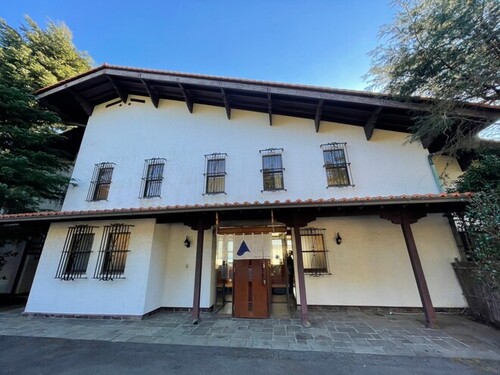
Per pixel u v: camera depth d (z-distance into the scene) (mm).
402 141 6867
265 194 6996
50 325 5031
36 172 7547
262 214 5438
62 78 12914
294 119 7797
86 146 8617
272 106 7617
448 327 4582
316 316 5523
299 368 3035
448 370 2924
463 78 4648
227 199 7098
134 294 5711
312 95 6418
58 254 6316
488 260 3932
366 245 6406
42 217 5879
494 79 4402
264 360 3268
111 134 8680
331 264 6383
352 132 7293
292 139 7535
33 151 8648
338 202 4648
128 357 3396
